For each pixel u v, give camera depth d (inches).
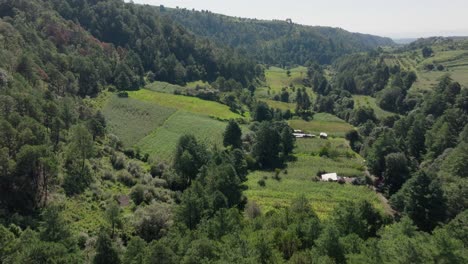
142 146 4643.2
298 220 2459.4
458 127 5088.6
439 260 1603.1
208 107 6417.3
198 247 1909.4
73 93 5128.0
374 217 2849.4
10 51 4483.3
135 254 1913.1
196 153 4033.0
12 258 1697.8
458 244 1680.6
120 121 5172.2
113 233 2623.0
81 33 6983.3
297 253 1875.0
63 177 3058.6
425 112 5959.6
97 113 4621.1
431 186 3203.7
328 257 1728.6
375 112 7362.2
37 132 2896.2
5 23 5098.4
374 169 4414.4
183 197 2898.6
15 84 3538.4
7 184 2591.0
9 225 2256.4
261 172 4606.3
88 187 3154.5
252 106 6909.5
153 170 3983.8
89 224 2662.4
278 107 7647.6
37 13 6510.8
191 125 5408.5
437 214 3147.1
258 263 1732.3
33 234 1900.8
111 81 6638.8
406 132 5482.3
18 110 3157.0
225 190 3373.5
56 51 5713.6
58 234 1961.1
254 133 5477.4
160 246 1806.1
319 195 3907.5
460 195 3228.3
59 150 3358.8
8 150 2677.2
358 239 1994.3
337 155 5157.5
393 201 3582.7
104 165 3676.2
